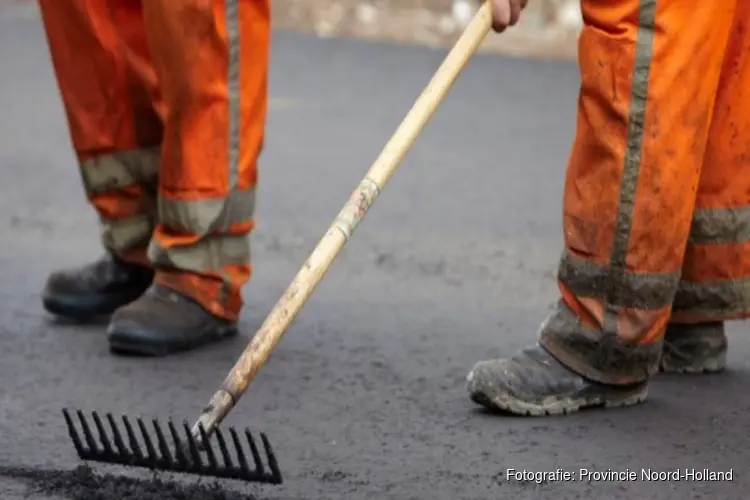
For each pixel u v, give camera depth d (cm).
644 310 559
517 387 570
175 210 657
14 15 2050
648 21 529
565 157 1226
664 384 622
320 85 1566
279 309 492
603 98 539
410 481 500
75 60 681
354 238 917
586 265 559
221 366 644
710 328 637
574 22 1962
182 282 666
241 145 659
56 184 1066
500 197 1060
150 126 693
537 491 492
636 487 497
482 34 556
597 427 560
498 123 1379
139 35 681
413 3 2067
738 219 604
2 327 700
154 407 585
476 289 795
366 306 752
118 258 712
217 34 635
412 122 537
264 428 557
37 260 841
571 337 571
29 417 568
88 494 480
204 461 514
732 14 539
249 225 677
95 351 664
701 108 538
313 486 493
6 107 1391
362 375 629
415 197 1052
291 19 2048
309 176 1119
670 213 543
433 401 593
